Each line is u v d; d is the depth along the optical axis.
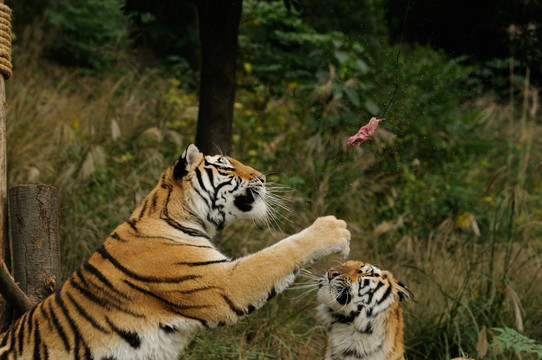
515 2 7.73
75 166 8.76
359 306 5.58
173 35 12.16
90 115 11.02
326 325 5.83
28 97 10.51
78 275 4.60
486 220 10.14
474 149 11.47
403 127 10.41
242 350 6.76
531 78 12.38
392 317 5.72
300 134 10.98
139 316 4.42
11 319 5.03
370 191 9.73
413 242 8.98
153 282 4.43
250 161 10.44
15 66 13.69
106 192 9.05
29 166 8.68
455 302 7.36
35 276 5.16
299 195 9.32
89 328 4.40
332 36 12.37
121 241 4.61
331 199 9.10
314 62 13.06
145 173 9.55
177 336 4.53
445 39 8.20
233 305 4.42
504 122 13.76
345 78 11.12
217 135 7.37
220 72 7.31
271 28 13.83
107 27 16.36
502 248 8.41
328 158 9.72
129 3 7.71
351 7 12.61
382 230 7.70
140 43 8.47
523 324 7.44
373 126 5.31
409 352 7.35
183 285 4.42
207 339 6.96
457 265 8.12
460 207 10.41
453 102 11.40
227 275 4.43
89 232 7.95
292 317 7.53
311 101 10.88
